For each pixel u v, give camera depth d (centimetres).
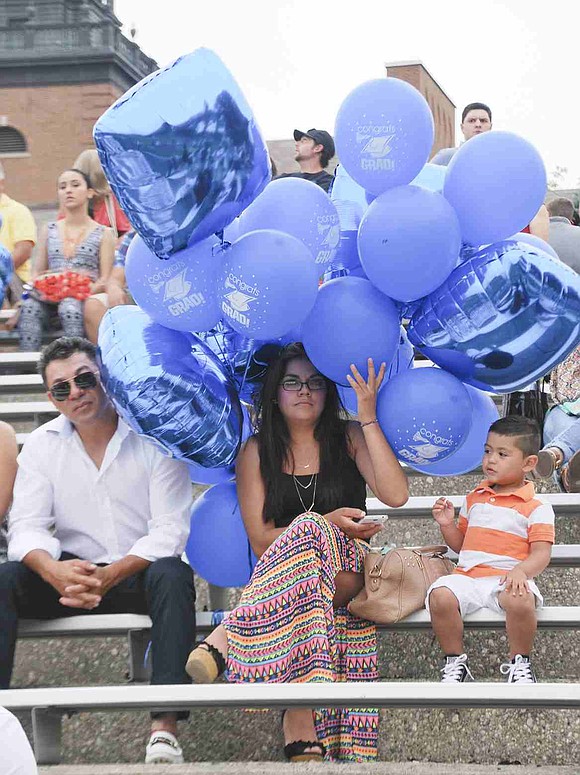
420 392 315
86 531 350
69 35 3130
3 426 366
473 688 276
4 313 650
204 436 310
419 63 2531
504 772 267
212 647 302
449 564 338
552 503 381
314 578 308
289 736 301
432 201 301
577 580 393
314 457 340
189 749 334
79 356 342
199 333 335
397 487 323
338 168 352
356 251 336
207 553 351
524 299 297
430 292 311
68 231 604
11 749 196
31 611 335
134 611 341
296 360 335
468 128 632
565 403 443
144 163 265
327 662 301
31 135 3153
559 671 363
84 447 351
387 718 335
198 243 296
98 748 335
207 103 267
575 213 653
